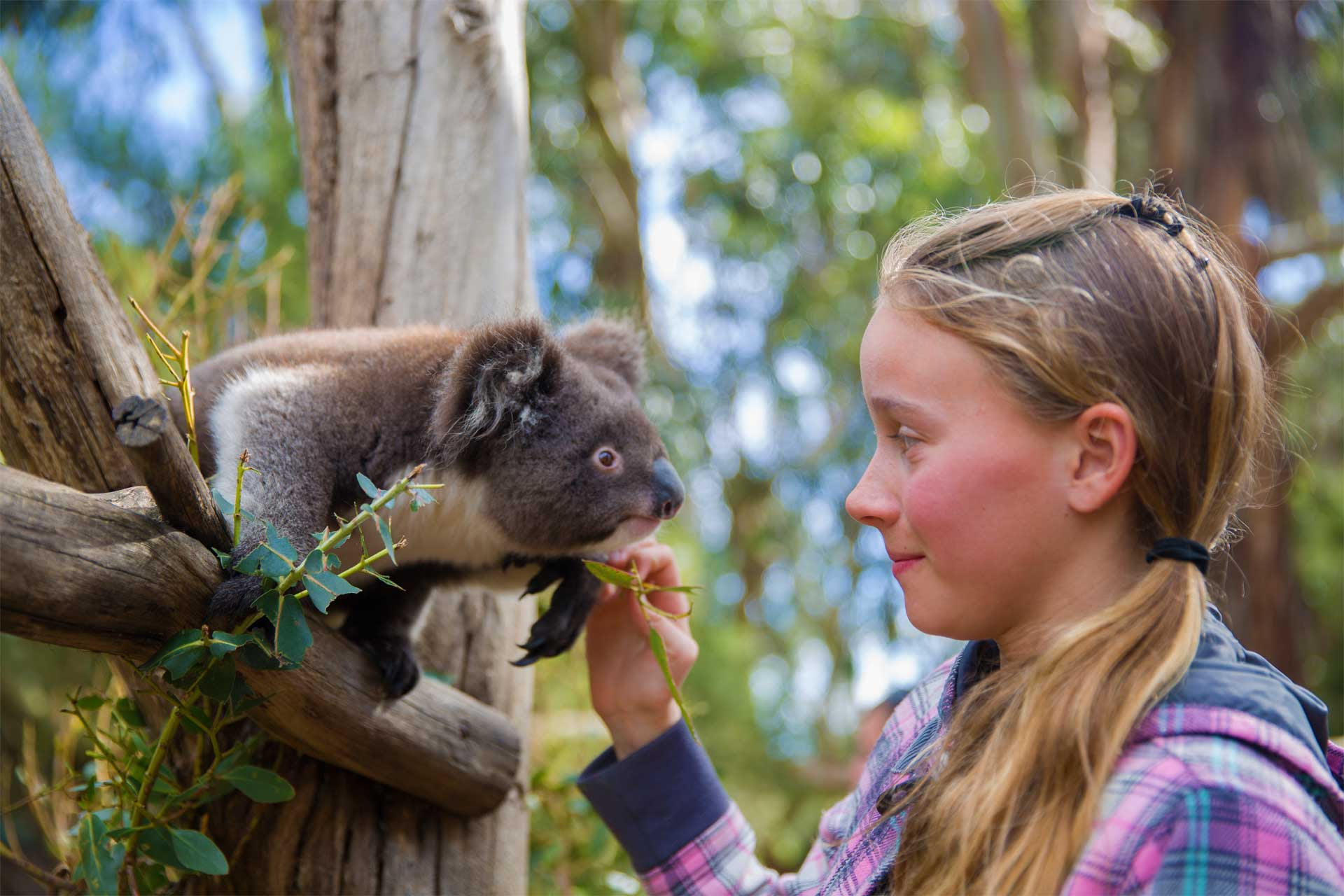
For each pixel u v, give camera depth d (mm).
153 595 1789
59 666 6617
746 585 15086
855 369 14562
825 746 13609
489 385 2781
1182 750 1396
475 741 2770
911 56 14328
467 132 3477
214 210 3904
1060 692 1485
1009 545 1618
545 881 4035
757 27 14367
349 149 3482
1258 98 9117
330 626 2365
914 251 1774
